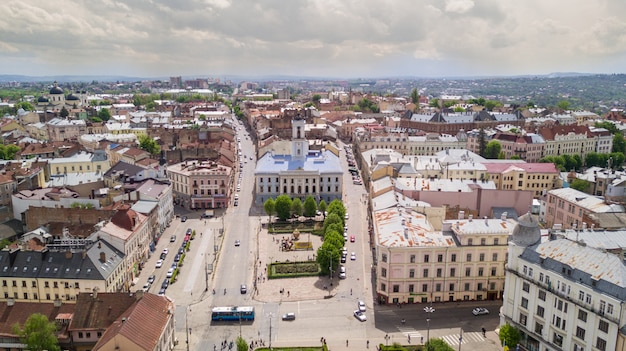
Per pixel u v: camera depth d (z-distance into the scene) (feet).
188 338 474.49
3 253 535.60
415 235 546.67
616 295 366.63
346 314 520.83
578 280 397.19
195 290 574.15
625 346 358.02
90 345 433.48
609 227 610.24
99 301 444.96
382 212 628.28
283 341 472.03
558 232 499.92
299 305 539.70
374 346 464.65
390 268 531.91
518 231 458.09
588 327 385.70
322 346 462.19
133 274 602.03
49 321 439.63
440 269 535.60
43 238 593.42
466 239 530.68
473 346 460.96
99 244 549.95
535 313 434.71
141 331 403.95
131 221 611.88
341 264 640.17
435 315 515.91
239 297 556.92
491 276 540.52
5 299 514.68
